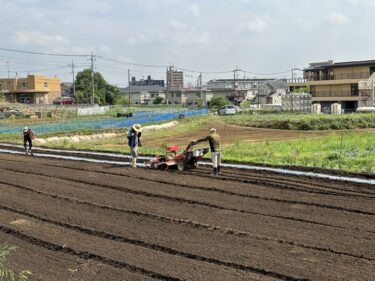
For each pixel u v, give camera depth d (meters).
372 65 74.56
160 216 11.20
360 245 8.72
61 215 11.63
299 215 10.96
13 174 18.31
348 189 13.77
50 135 36.66
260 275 7.45
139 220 10.95
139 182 15.66
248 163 18.92
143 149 25.81
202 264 8.02
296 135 37.47
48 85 111.75
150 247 9.04
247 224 10.30
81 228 10.47
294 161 19.16
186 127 48.03
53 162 21.80
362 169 16.78
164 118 58.12
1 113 66.12
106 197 13.52
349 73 77.44
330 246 8.70
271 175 16.36
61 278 7.69
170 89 150.38
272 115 59.09
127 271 7.88
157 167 18.64
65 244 9.36
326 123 44.03
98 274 7.80
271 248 8.69
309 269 7.60
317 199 12.55
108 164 20.31
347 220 10.46
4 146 30.41
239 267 7.81
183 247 8.91
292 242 8.98
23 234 10.12
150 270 7.82
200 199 12.86
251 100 133.25
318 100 78.44
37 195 14.12
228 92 138.88
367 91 67.38
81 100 117.75
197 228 10.15
